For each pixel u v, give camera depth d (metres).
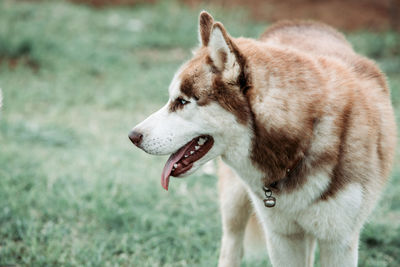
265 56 2.88
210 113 2.86
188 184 5.39
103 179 5.25
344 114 2.85
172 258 4.03
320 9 13.16
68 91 8.63
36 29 10.99
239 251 3.83
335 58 3.31
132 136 3.00
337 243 3.02
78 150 6.21
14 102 7.88
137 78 9.34
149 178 5.42
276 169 2.87
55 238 4.16
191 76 2.90
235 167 3.01
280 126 2.79
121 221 4.50
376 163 2.98
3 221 4.38
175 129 2.94
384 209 4.86
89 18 12.53
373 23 12.70
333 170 2.82
